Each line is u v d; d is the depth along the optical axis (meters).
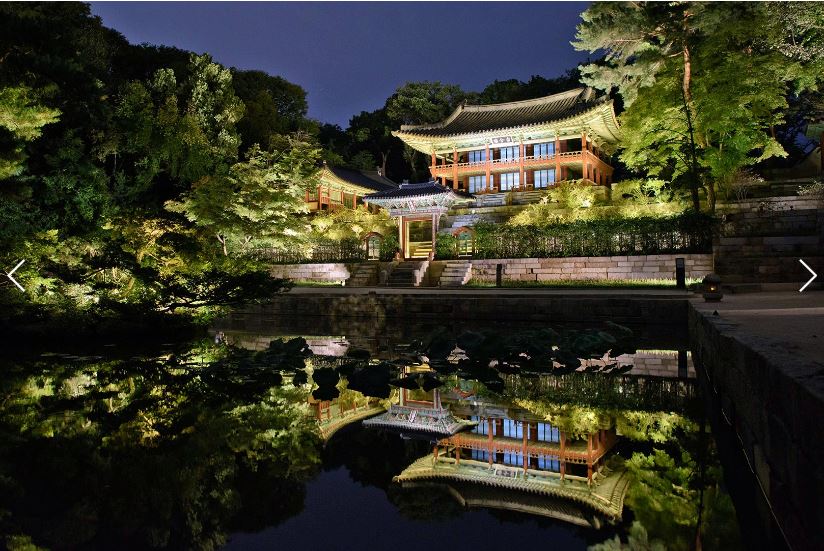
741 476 4.54
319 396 7.74
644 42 25.12
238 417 6.55
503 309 18.28
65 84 22.50
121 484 4.34
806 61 26.94
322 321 20.77
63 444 5.46
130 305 14.80
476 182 42.62
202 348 13.41
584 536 3.35
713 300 13.74
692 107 23.73
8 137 17.06
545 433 5.95
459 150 41.09
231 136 38.56
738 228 22.03
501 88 56.09
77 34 30.83
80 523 3.59
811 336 5.51
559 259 23.48
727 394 6.18
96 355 12.17
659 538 3.39
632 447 5.41
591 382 8.83
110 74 38.16
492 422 6.38
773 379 3.67
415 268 26.97
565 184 32.38
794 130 37.44
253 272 16.45
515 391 8.12
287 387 8.38
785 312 8.95
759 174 32.59
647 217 22.94
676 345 13.73
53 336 15.10
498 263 24.38
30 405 7.21
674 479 4.50
